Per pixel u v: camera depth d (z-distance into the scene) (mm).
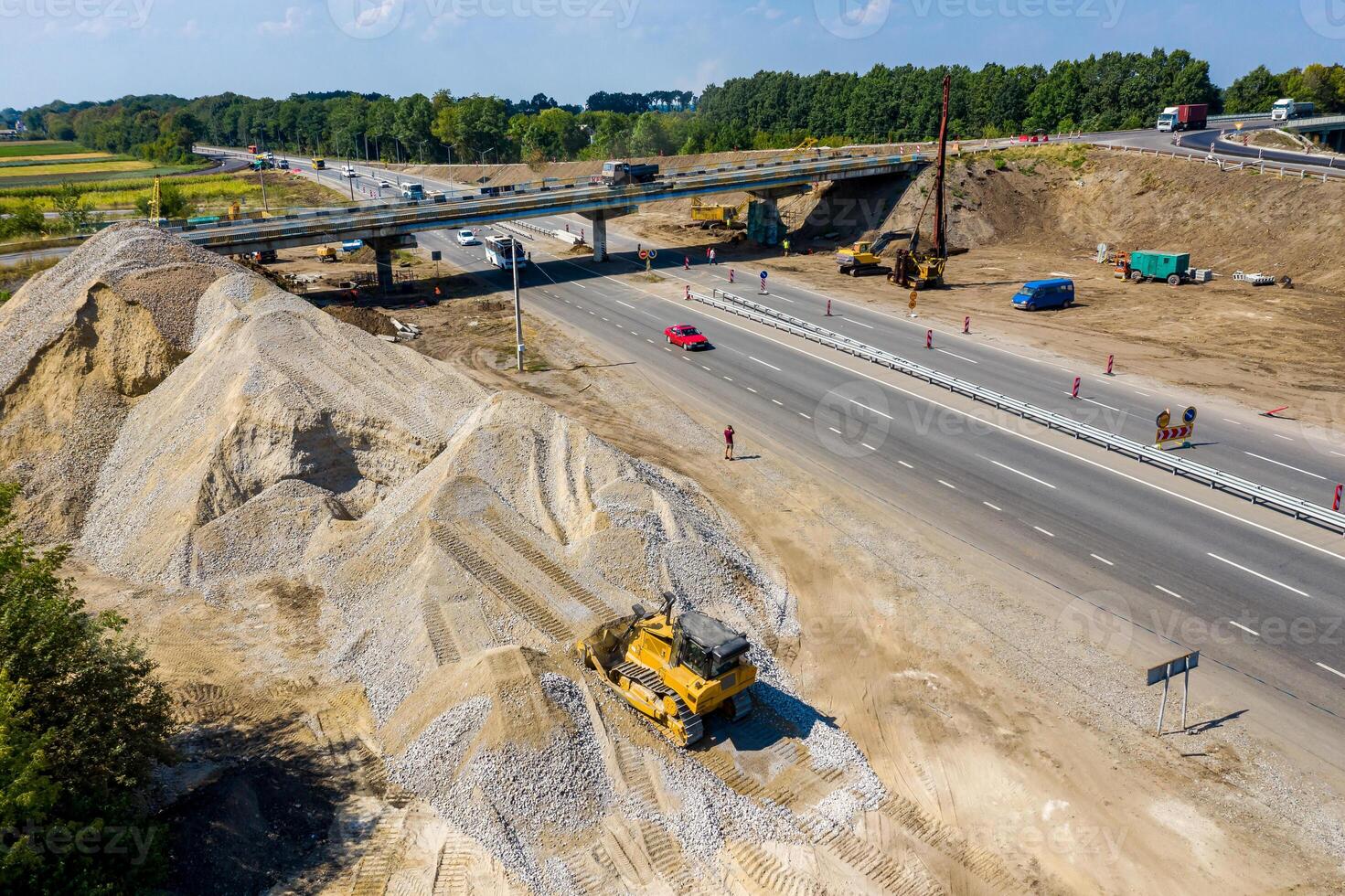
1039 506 34469
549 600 25000
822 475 37625
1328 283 63719
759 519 33688
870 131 153375
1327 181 70250
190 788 18938
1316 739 21812
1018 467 38094
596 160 168625
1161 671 20688
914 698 23719
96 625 18859
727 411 45469
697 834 18281
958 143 120938
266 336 35219
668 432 42719
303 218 72938
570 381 50344
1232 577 29078
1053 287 63875
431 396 36125
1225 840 18938
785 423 43719
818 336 57312
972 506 34625
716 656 20578
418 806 18938
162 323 37906
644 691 21938
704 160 145125
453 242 102562
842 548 31594
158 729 18984
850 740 22047
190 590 27875
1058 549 31188
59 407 35375
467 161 184125
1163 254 67750
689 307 68000
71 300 38719
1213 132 113688
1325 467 37344
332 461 32281
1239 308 60750
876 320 62750
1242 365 50562
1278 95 151125
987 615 27359
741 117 183750
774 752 21453
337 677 23656
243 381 32750
